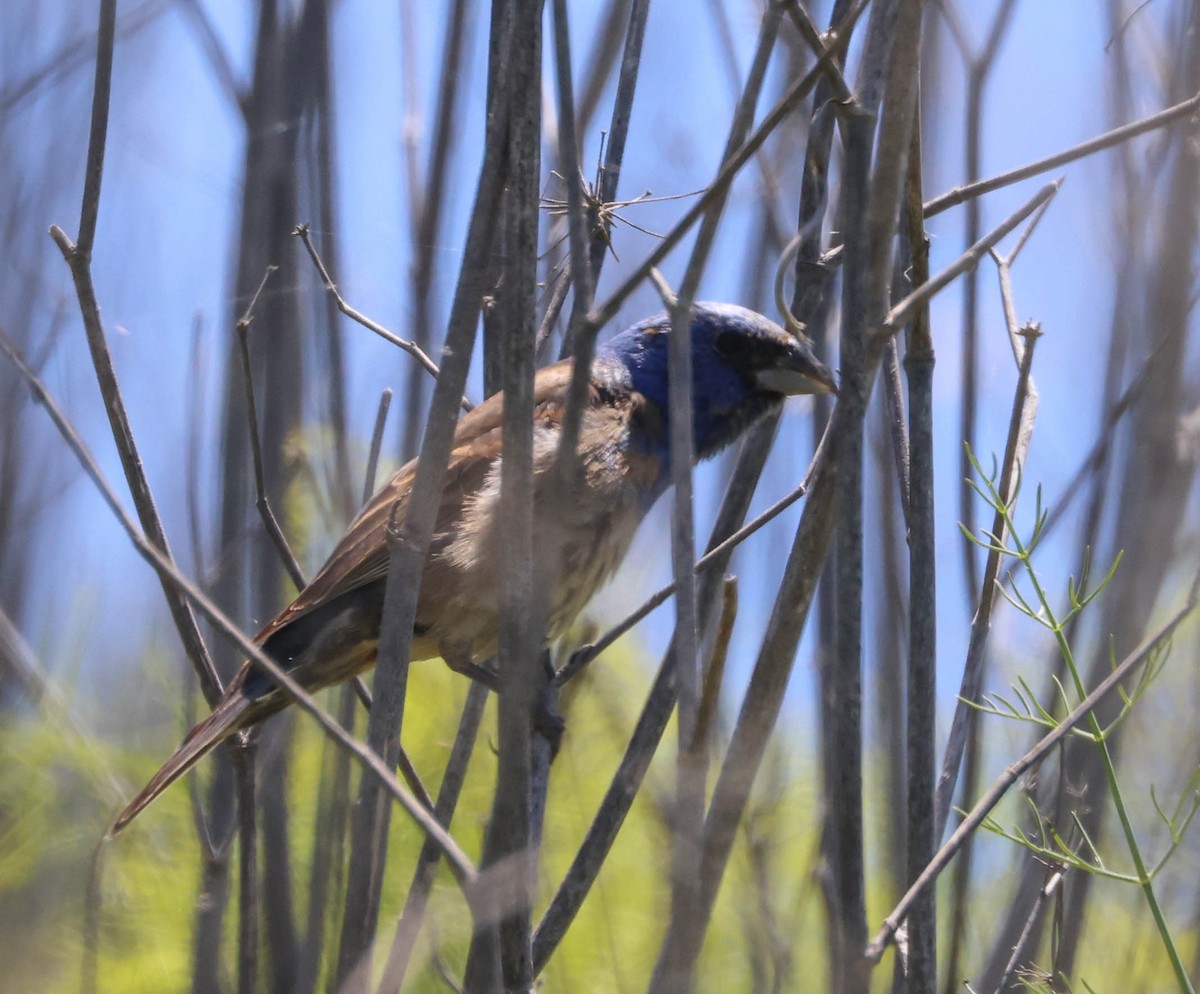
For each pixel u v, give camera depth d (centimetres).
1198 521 851
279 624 852
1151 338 823
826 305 936
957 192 651
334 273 904
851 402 520
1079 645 845
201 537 824
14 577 914
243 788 698
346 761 782
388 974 600
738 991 943
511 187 550
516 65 560
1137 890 937
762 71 523
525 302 544
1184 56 827
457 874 493
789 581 541
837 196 859
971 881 981
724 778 520
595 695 1033
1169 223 826
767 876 848
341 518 891
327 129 915
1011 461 679
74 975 959
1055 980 717
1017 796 962
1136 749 972
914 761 621
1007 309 714
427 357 859
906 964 610
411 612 611
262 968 805
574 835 1063
